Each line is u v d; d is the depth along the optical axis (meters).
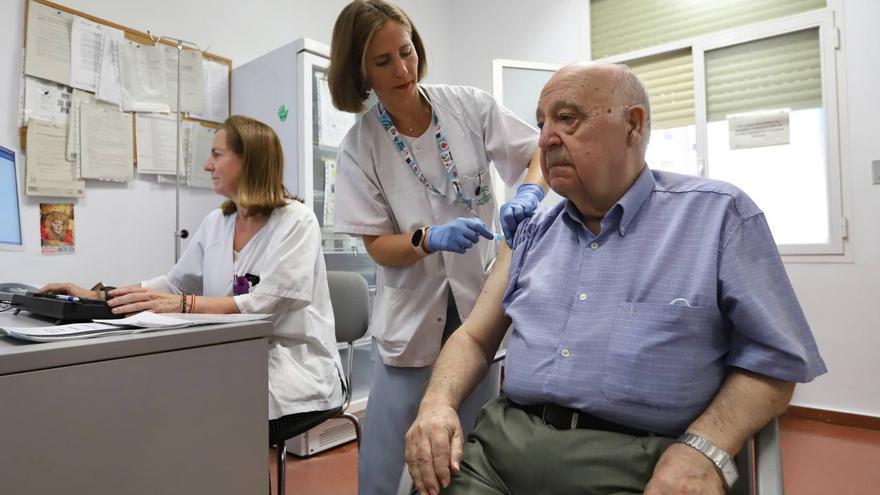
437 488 0.82
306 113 2.42
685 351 0.80
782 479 0.71
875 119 2.67
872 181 2.67
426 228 1.25
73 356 0.73
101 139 2.31
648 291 0.85
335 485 2.12
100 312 1.03
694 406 0.80
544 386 0.89
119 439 0.77
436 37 4.12
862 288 2.70
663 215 0.90
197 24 2.68
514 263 1.05
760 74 2.98
